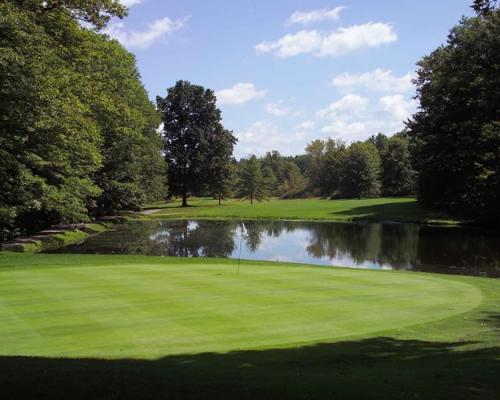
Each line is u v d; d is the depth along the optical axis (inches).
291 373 256.5
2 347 324.5
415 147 2219.5
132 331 363.3
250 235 1651.1
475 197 1804.9
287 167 5280.5
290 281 574.2
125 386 211.2
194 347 327.9
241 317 405.4
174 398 196.4
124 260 828.0
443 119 1887.3
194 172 3238.2
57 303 443.8
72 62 1002.7
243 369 268.8
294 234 1674.5
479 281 631.2
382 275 641.6
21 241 1279.5
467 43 1711.4
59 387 207.9
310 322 395.2
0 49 690.8
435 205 2130.9
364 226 1958.7
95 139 1170.6
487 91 1587.1
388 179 4003.4
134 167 2027.6
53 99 804.0
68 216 1428.4
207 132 3302.2
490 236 1544.0
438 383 230.5
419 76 2154.3
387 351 321.4
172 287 523.8
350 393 210.1
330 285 553.0
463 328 386.6
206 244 1406.3
